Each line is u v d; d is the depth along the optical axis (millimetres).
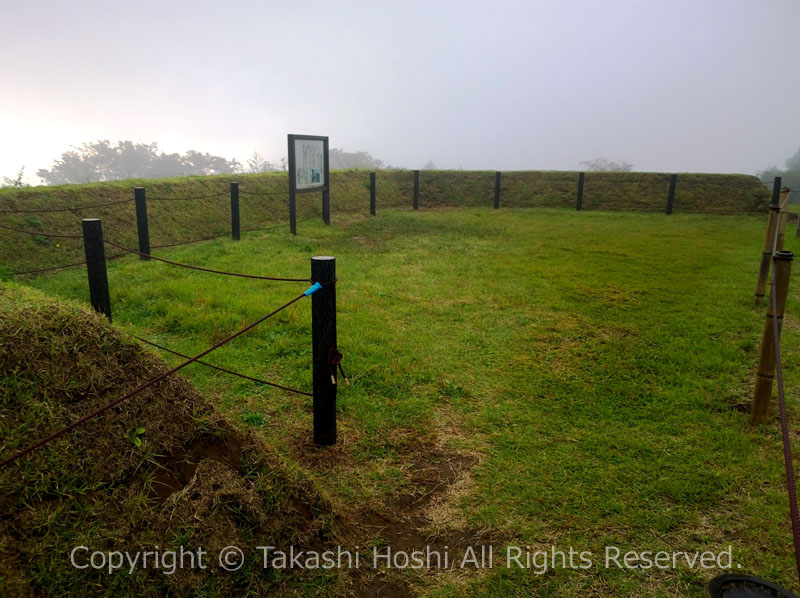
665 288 7359
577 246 10430
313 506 2658
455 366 4801
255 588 2270
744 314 6270
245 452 2605
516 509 2988
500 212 16141
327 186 12648
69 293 6445
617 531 2822
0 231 7781
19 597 1798
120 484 2230
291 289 6801
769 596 2152
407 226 12797
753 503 3021
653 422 3908
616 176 17656
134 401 2455
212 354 4770
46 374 2328
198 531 2246
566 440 3668
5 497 1962
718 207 16141
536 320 6051
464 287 7348
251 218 12375
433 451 3531
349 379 4395
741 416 3992
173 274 7484
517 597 2416
